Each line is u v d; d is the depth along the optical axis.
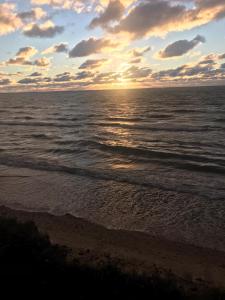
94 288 4.77
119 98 114.25
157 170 16.78
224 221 10.37
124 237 9.30
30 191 13.74
